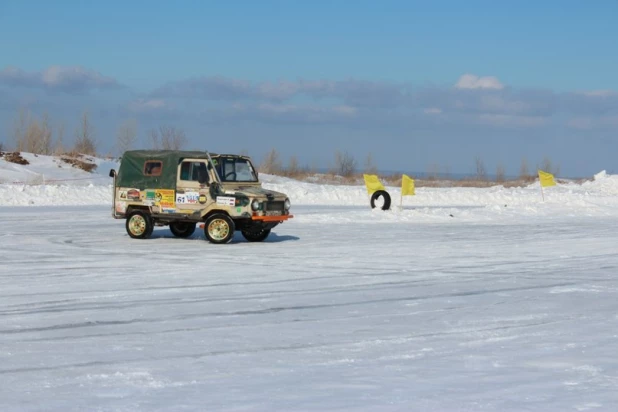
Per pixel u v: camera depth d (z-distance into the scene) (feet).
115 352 27.17
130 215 68.59
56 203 115.14
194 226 71.46
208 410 20.36
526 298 39.19
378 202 104.78
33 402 21.16
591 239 72.08
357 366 25.20
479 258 56.85
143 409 20.45
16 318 33.45
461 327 31.73
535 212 104.32
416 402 21.02
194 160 66.44
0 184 131.95
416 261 54.80
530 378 23.58
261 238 68.28
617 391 22.04
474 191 147.64
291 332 30.66
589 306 36.81
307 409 20.43
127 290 41.27
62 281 44.39
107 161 203.21
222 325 32.09
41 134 227.40
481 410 20.27
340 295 40.04
